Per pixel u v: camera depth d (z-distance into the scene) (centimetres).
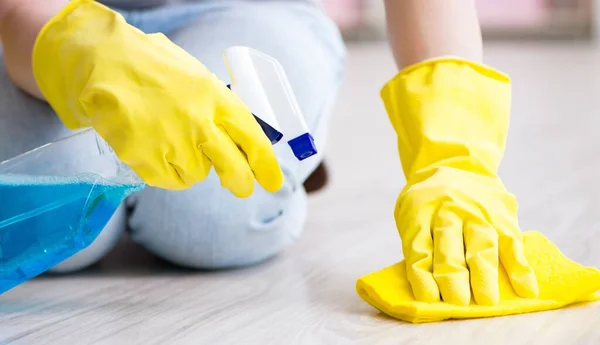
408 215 77
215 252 93
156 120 63
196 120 63
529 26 499
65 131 92
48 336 72
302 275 92
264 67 70
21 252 70
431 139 79
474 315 71
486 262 72
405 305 70
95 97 65
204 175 65
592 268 74
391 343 67
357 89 327
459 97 81
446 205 75
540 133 208
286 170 93
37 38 71
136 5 113
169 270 97
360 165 175
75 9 71
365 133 225
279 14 108
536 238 78
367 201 136
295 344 68
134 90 64
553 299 73
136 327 74
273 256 102
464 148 79
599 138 195
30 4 77
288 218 96
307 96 98
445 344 66
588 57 412
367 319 74
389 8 86
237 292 86
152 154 64
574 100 274
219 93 65
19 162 76
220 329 73
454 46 84
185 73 65
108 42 67
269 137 69
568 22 493
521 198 131
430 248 74
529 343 66
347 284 87
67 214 69
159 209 92
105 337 71
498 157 81
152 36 68
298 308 79
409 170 82
